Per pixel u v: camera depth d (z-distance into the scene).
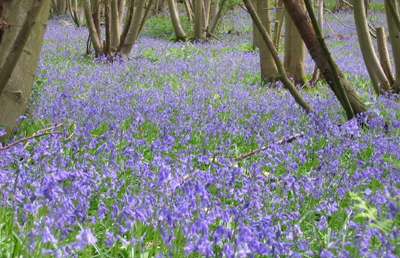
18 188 3.02
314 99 8.02
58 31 17.59
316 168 4.18
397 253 2.47
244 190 3.27
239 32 22.16
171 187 2.93
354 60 14.52
